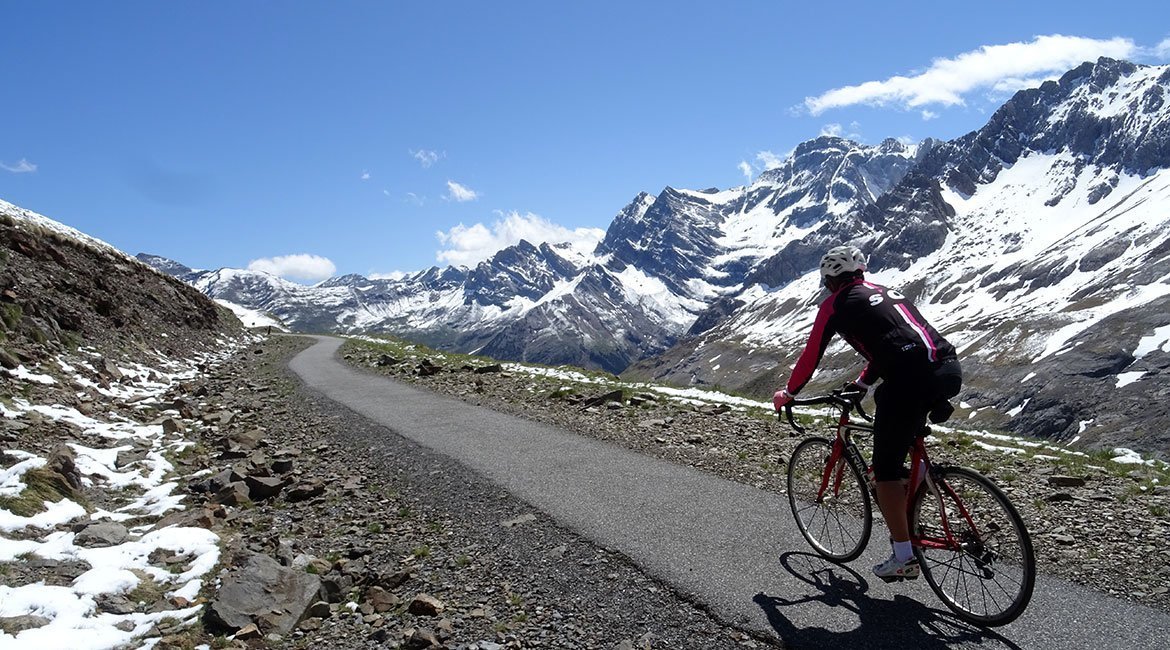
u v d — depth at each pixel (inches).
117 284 1460.4
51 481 411.2
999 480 416.8
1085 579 259.6
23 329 815.7
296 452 560.7
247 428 674.8
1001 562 224.5
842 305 243.6
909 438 236.7
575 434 578.2
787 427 587.8
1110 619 227.1
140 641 258.5
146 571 321.4
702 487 400.8
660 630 240.2
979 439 614.5
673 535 325.1
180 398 794.8
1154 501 349.1
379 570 322.0
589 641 237.8
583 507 373.4
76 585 295.9
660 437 552.1
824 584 266.1
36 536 350.6
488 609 269.0
